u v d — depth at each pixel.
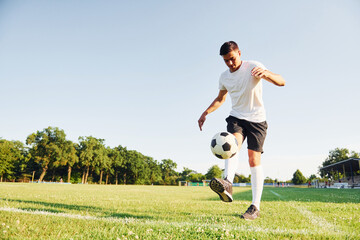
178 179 107.31
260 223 3.06
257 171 3.69
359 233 2.53
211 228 2.50
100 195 8.38
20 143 72.44
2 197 5.87
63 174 77.31
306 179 83.12
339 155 74.12
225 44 3.56
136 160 89.19
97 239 2.02
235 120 3.83
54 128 69.94
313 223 3.14
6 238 1.94
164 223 2.80
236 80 3.78
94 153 76.50
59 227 2.38
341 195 10.74
